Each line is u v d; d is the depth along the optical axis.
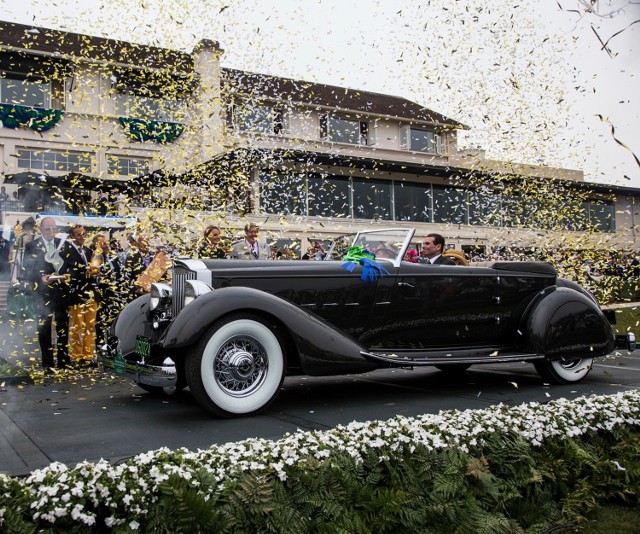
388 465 2.15
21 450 2.72
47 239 5.88
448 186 21.59
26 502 1.63
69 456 2.60
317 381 5.32
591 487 2.33
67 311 5.87
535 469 2.33
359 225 18.89
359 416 3.51
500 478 2.29
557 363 4.82
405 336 4.54
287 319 3.64
